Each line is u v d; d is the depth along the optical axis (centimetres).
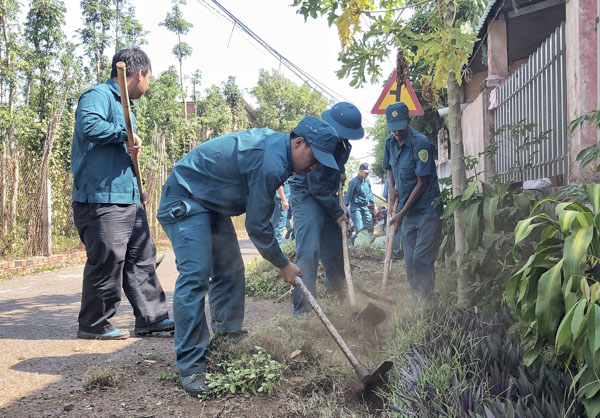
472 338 324
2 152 1032
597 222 255
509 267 395
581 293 240
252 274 751
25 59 2512
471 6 974
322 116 452
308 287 474
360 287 599
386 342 382
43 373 354
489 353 300
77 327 491
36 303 625
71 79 2641
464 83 1384
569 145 514
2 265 907
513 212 411
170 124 3453
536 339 266
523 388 253
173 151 3434
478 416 221
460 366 284
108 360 383
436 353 307
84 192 429
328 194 482
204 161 338
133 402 303
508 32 1049
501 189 434
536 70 648
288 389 309
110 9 3534
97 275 436
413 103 623
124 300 636
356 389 309
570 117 512
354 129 445
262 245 331
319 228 483
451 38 413
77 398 309
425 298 457
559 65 563
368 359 354
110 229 433
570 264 240
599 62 472
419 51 438
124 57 451
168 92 3491
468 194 426
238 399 304
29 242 1048
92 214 431
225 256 386
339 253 530
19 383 334
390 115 507
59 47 2680
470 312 405
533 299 274
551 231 278
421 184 505
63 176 1263
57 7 2617
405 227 529
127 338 451
